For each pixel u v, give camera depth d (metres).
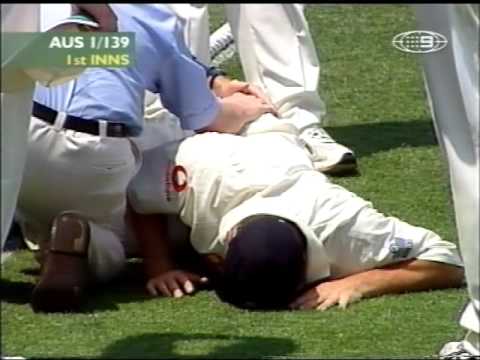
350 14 29.00
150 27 15.20
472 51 11.48
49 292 14.18
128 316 14.26
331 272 14.73
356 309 14.30
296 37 19.92
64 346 13.27
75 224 14.42
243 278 14.18
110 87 14.66
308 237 14.21
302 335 13.58
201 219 14.81
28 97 11.86
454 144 11.75
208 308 14.48
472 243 11.84
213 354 13.04
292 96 19.88
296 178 14.55
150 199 15.26
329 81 24.81
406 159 20.34
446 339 13.41
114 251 15.12
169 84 15.52
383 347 13.23
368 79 24.86
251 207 14.37
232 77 25.11
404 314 14.14
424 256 14.81
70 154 14.55
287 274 14.09
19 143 11.84
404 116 22.70
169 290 14.97
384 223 14.68
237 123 15.94
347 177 19.59
